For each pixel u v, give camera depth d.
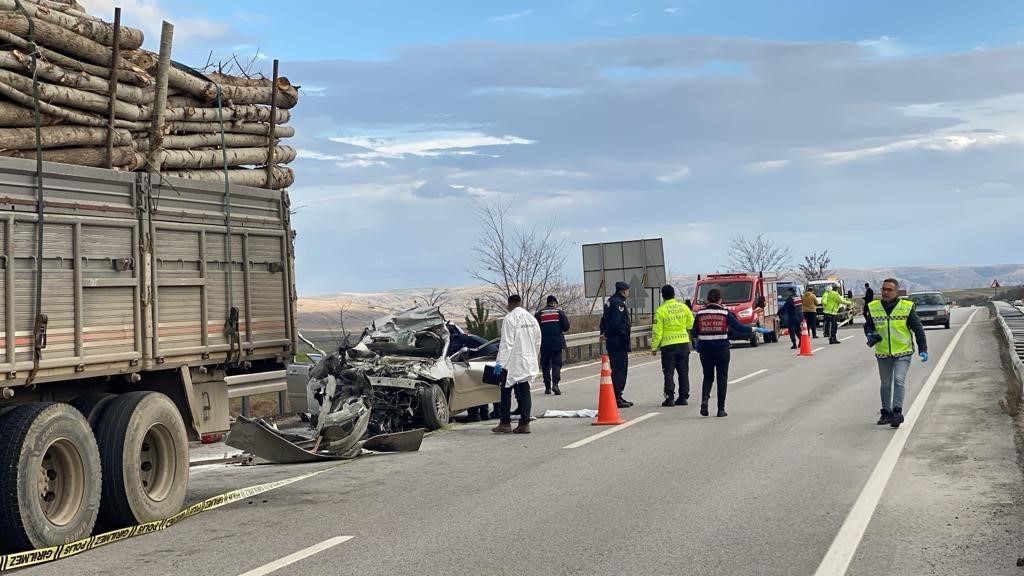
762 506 8.77
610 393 15.23
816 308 39.03
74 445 8.05
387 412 14.70
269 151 11.26
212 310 9.78
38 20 8.30
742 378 22.02
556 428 15.01
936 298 42.50
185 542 8.15
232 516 9.16
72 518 7.97
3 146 7.93
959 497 8.97
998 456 11.02
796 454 11.55
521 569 6.89
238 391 15.48
